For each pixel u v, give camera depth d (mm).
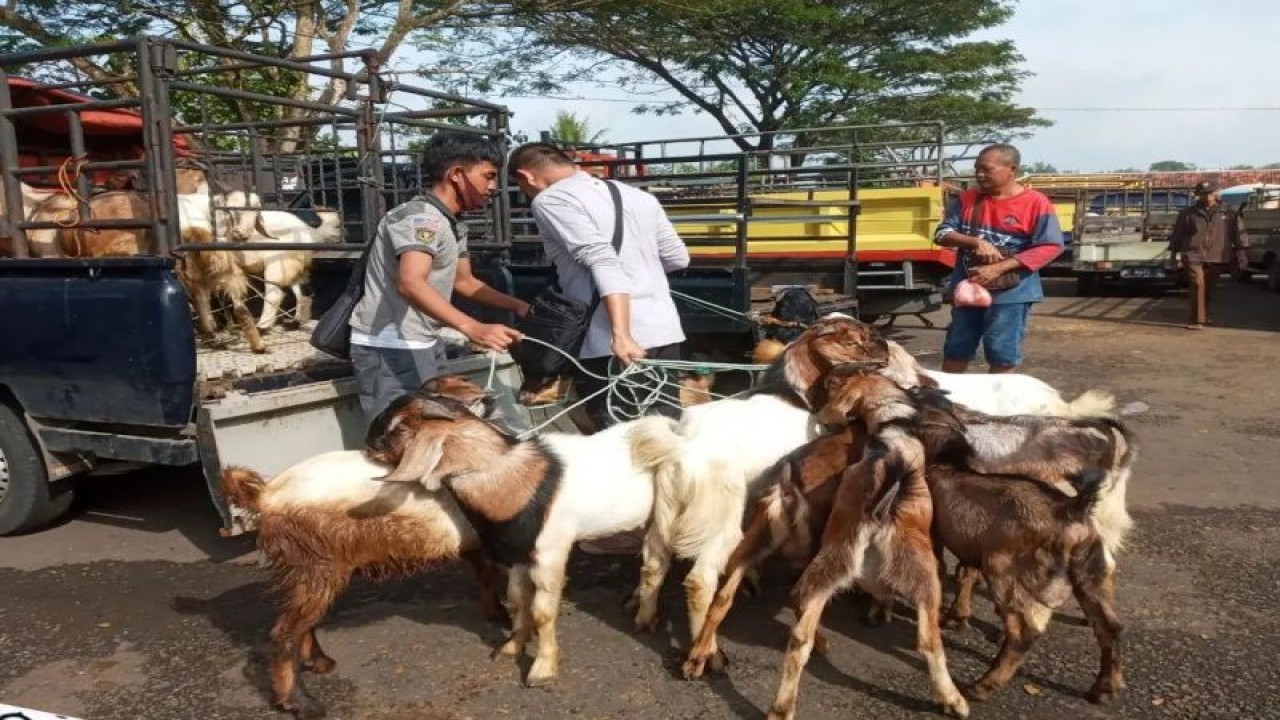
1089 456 4293
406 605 4977
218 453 4906
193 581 5340
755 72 23422
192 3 14180
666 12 20406
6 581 5367
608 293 4719
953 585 5113
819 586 3746
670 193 12203
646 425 4293
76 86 6480
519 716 3912
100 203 6109
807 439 4473
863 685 4121
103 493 6973
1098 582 3814
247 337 6312
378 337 4691
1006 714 3865
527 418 5883
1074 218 21609
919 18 23203
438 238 4520
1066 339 13898
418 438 3885
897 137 23516
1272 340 13422
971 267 6379
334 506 3934
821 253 10945
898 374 4578
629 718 3885
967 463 4039
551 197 4855
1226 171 36250
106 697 4109
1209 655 4316
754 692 4070
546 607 4102
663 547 4414
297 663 3947
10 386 5590
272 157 9305
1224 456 7582
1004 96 25828
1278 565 5332
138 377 5070
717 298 7965
